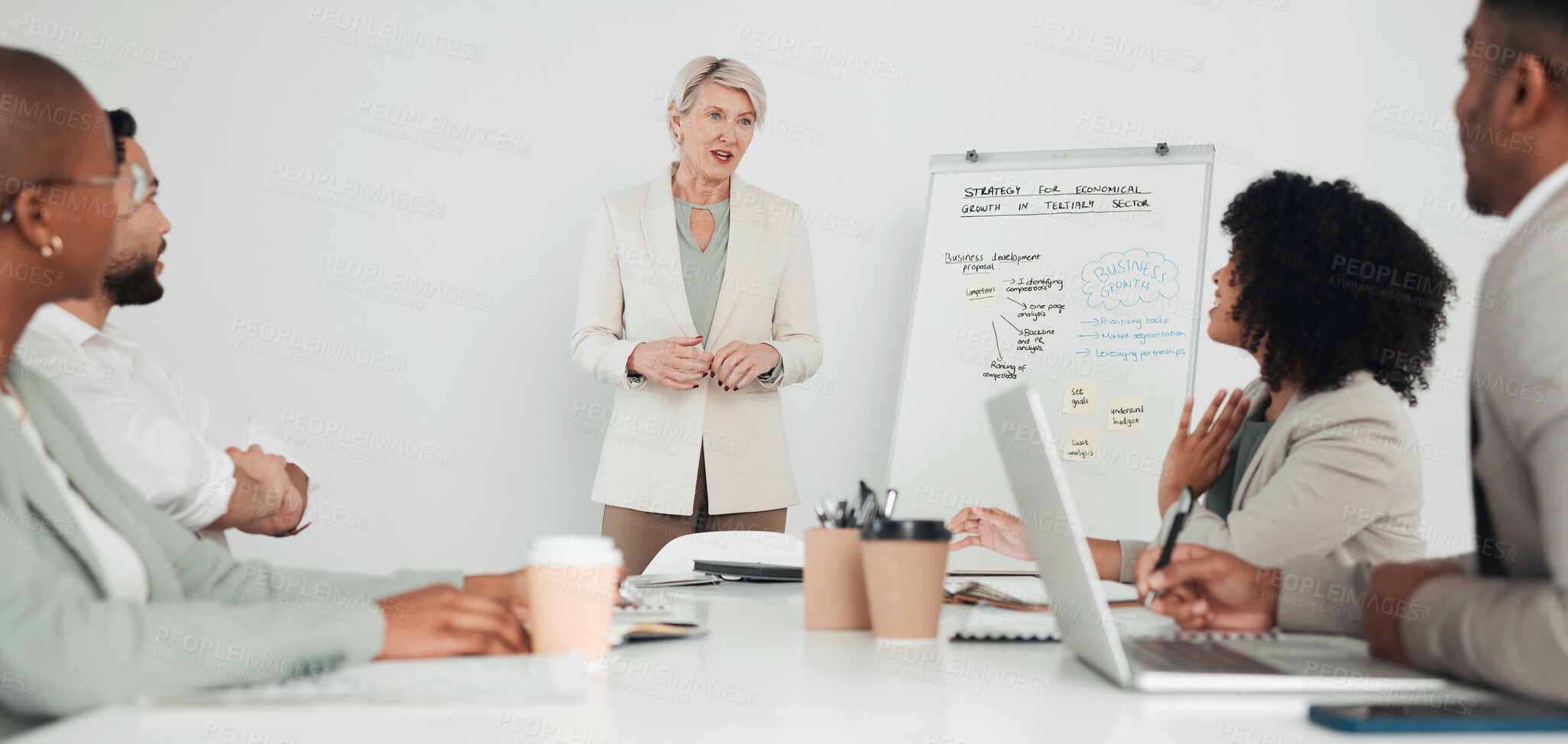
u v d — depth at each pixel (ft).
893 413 10.36
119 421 4.87
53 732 1.53
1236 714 1.74
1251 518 4.46
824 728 1.61
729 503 8.57
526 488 10.16
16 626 1.74
